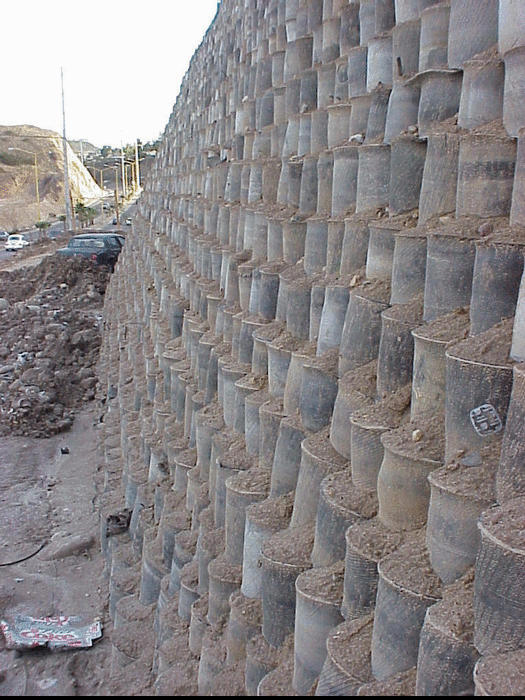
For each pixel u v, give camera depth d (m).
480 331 3.27
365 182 4.71
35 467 12.85
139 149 73.12
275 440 5.05
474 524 2.90
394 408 3.78
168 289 10.05
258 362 5.72
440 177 3.87
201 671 4.86
